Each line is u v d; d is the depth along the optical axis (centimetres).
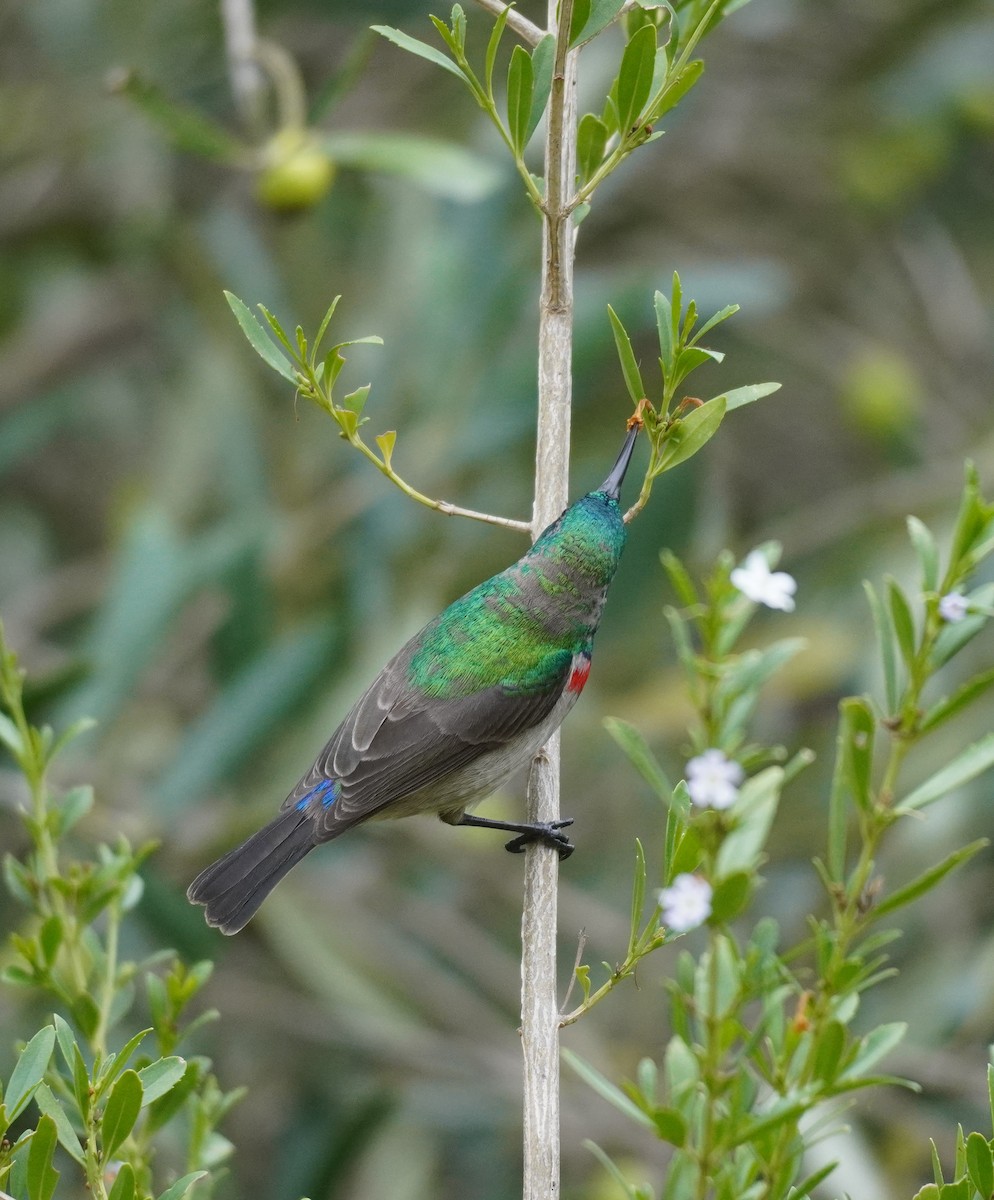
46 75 1466
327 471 1252
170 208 1420
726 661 582
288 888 1166
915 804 541
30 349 1453
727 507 1294
